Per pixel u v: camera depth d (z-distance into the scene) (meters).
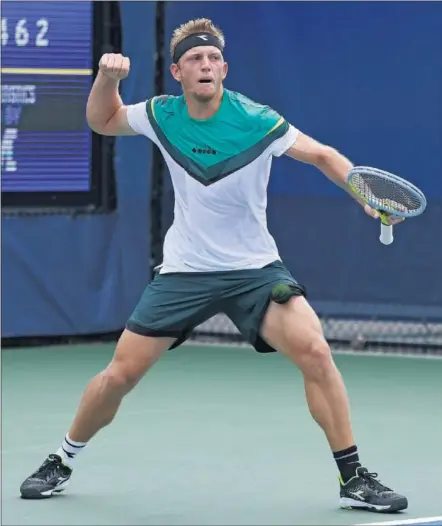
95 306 28.62
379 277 27.75
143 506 15.76
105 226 28.58
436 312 27.41
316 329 15.23
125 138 28.62
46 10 27.80
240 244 15.45
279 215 28.25
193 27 15.18
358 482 15.35
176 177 15.47
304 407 22.48
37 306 28.20
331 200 27.86
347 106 27.48
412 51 26.92
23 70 27.77
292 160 28.03
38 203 28.08
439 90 26.81
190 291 15.51
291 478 17.25
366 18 27.19
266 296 15.27
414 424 21.05
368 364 26.75
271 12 27.86
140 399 23.22
